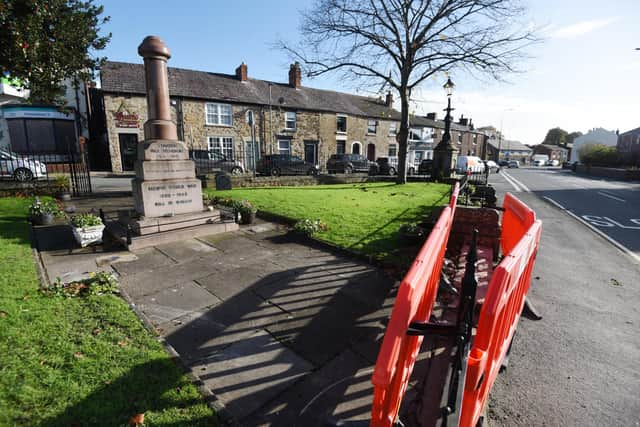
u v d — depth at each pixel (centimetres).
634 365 305
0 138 2205
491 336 181
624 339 349
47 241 624
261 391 254
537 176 3188
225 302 397
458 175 1992
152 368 262
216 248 607
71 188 1327
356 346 314
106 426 207
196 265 517
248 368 280
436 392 249
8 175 1366
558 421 238
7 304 337
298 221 762
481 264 478
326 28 1680
